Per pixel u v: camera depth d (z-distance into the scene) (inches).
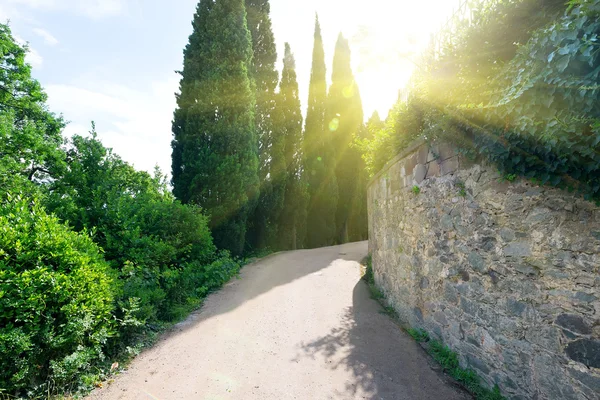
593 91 69.8
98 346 127.7
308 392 115.2
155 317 174.6
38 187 358.6
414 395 113.3
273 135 511.8
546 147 84.6
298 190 585.9
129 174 325.4
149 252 211.3
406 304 185.3
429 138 149.6
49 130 502.9
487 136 105.7
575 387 81.4
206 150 363.9
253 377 125.2
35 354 107.9
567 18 77.7
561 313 86.0
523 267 98.1
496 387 108.4
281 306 213.3
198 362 137.3
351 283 277.9
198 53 400.2
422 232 164.2
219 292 248.4
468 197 124.6
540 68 84.3
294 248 594.2
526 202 97.3
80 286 126.0
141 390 115.9
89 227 214.7
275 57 546.6
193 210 287.9
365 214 813.2
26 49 451.8
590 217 79.7
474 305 121.0
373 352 146.6
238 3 404.2
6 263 116.4
